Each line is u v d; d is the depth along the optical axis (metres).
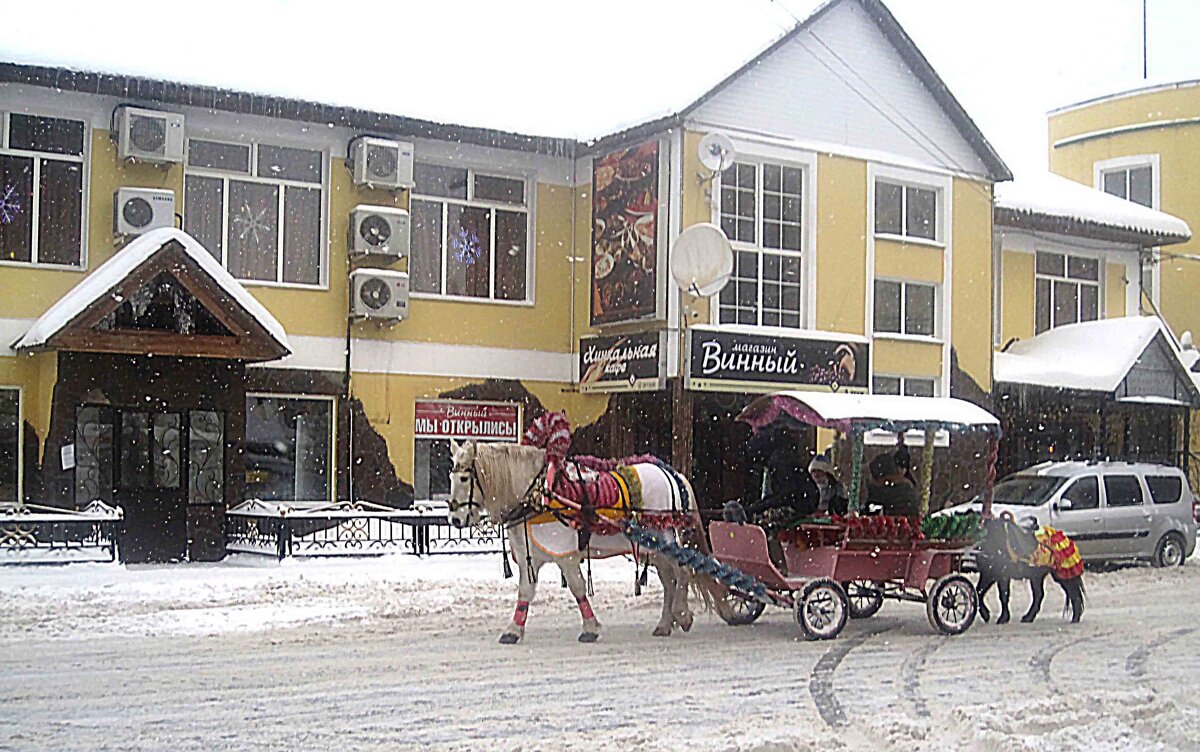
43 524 18.42
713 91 23.17
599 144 24.34
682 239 21.72
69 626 14.00
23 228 20.95
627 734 9.26
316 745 8.89
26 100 20.86
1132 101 37.75
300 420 23.03
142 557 20.36
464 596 16.92
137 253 19.30
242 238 22.64
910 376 26.34
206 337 20.02
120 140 21.09
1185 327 36.66
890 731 9.43
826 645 13.84
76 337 19.05
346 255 23.25
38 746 8.75
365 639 13.59
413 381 23.78
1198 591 19.77
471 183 24.61
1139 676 12.20
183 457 20.73
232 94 21.73
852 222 25.50
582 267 25.06
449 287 24.38
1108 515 22.56
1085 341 29.48
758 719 9.90
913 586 14.86
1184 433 31.00
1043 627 15.70
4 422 20.67
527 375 24.77
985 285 27.47
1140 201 37.62
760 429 15.62
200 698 10.38
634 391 23.80
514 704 10.35
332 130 23.19
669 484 14.40
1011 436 29.45
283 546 19.81
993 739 9.06
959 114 26.75
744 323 24.11
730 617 14.77
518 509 13.42
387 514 20.95
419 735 9.21
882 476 15.43
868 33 25.92
